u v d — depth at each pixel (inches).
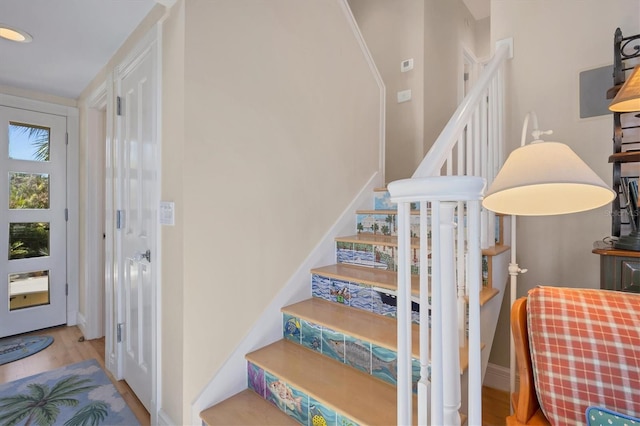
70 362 91.8
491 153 71.1
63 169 118.1
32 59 88.0
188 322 54.6
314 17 79.0
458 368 31.3
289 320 68.0
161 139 60.8
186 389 54.4
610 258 57.1
